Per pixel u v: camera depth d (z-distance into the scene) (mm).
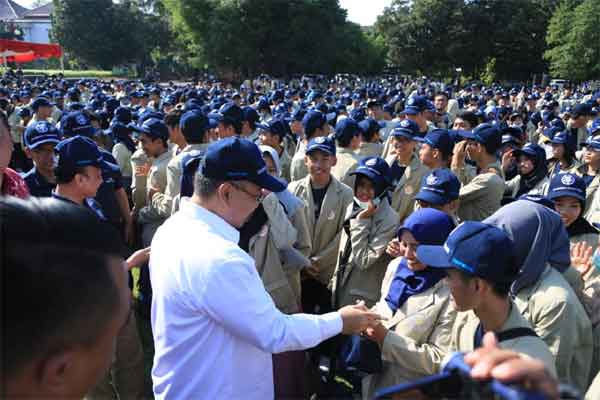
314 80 42500
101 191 4660
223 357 2068
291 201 3633
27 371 935
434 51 51375
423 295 2680
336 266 4199
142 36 57219
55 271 944
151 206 5062
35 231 966
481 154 4969
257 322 2014
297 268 3607
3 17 82062
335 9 48469
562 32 41969
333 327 2275
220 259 2006
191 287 2020
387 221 3625
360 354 2664
